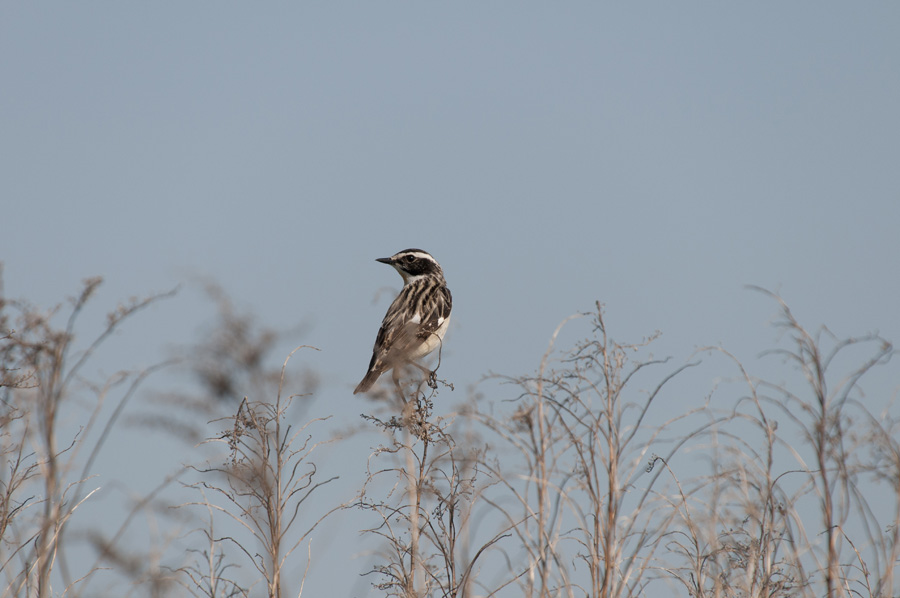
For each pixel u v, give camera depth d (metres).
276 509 10.51
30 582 10.45
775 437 11.35
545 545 10.81
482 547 10.91
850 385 11.05
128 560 10.74
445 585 10.87
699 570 11.03
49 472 10.79
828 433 10.88
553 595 10.85
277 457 10.55
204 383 10.73
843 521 10.70
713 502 11.38
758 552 10.89
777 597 10.70
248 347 10.73
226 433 10.62
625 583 10.73
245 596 10.67
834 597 10.31
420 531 11.01
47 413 11.02
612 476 11.04
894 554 10.32
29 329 11.25
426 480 11.09
